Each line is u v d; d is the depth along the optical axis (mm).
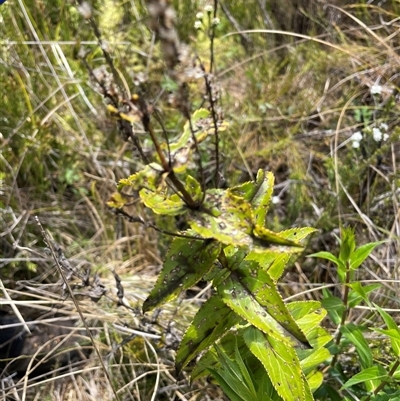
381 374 405
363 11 843
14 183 665
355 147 632
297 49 813
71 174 725
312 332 422
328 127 758
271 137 767
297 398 348
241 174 717
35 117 729
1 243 646
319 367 493
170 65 273
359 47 778
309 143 747
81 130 728
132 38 850
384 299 558
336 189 640
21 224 659
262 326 335
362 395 456
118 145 760
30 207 692
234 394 393
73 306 579
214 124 320
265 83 803
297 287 605
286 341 327
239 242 310
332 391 453
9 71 750
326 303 454
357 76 775
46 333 567
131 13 898
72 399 530
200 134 325
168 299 352
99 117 764
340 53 782
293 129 733
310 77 810
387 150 641
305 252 618
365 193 665
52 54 810
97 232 685
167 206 333
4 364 547
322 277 626
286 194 714
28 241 659
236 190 380
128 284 616
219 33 877
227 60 853
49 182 725
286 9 895
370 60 772
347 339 465
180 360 380
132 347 556
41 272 634
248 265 358
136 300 592
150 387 537
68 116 758
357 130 728
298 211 662
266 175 386
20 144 716
